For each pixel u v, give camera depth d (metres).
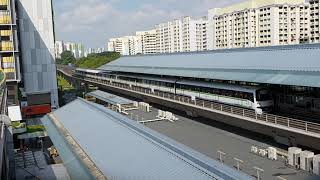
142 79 75.00
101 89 107.44
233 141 38.50
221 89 47.41
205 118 52.00
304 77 32.62
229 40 162.88
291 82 33.12
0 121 22.12
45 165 36.84
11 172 34.75
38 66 68.50
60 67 187.50
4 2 55.50
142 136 29.11
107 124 36.50
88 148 31.28
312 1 142.62
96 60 158.38
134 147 27.02
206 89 51.38
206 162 20.94
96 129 36.22
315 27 143.00
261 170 27.14
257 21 147.75
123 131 32.22
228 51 56.75
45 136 49.94
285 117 35.53
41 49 68.44
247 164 30.56
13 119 52.44
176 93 60.53
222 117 47.00
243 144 37.06
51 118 50.12
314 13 142.50
